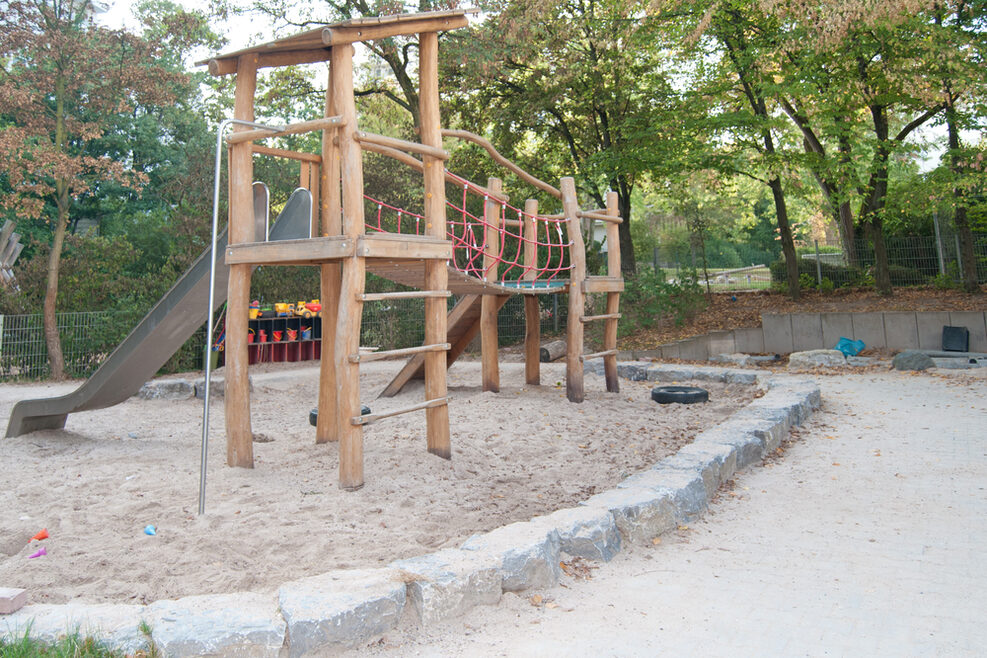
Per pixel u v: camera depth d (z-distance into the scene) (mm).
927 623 3359
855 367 14273
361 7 19203
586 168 20031
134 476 6098
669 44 18906
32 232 29891
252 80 6316
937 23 16547
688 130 18500
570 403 10000
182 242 20797
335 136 6770
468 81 18984
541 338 20641
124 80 17516
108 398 7969
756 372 12281
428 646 3188
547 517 4496
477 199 22312
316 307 17984
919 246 20938
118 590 3795
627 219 22562
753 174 20453
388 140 5902
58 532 4742
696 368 13078
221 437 8398
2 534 4695
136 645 2912
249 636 2957
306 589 3350
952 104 16891
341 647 3121
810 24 14875
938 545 4504
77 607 3252
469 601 3545
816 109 18125
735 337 18812
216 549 4348
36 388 14688
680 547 4605
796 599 3697
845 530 4875
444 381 6676
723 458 6137
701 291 20172
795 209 39344
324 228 6844
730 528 5000
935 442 7477
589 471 6570
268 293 18766
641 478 5371
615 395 11086
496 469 6559
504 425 8367
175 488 5656
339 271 7277
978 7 16125
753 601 3682
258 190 6422
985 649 3074
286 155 6918
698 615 3504
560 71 19531
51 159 15883
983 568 4082
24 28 16656
